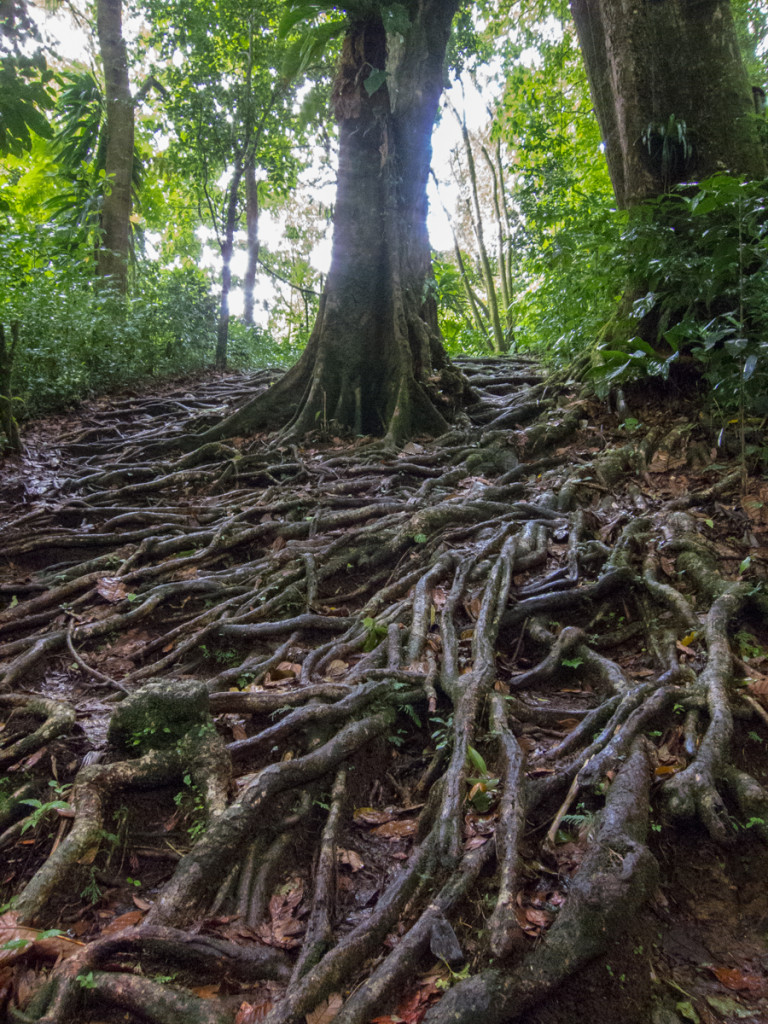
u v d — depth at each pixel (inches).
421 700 123.7
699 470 191.8
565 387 266.5
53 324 356.8
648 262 214.7
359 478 236.4
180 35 463.8
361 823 104.0
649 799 97.7
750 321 191.0
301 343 652.7
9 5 143.7
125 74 525.7
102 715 127.6
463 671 128.1
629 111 239.6
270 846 96.3
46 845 97.4
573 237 270.5
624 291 248.4
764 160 231.9
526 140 609.3
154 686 112.1
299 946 83.7
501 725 110.2
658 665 128.0
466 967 77.7
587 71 278.7
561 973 75.1
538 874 89.8
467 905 84.6
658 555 156.2
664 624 138.6
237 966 79.1
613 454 206.7
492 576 150.3
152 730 107.8
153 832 100.3
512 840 88.7
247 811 95.6
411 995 75.7
